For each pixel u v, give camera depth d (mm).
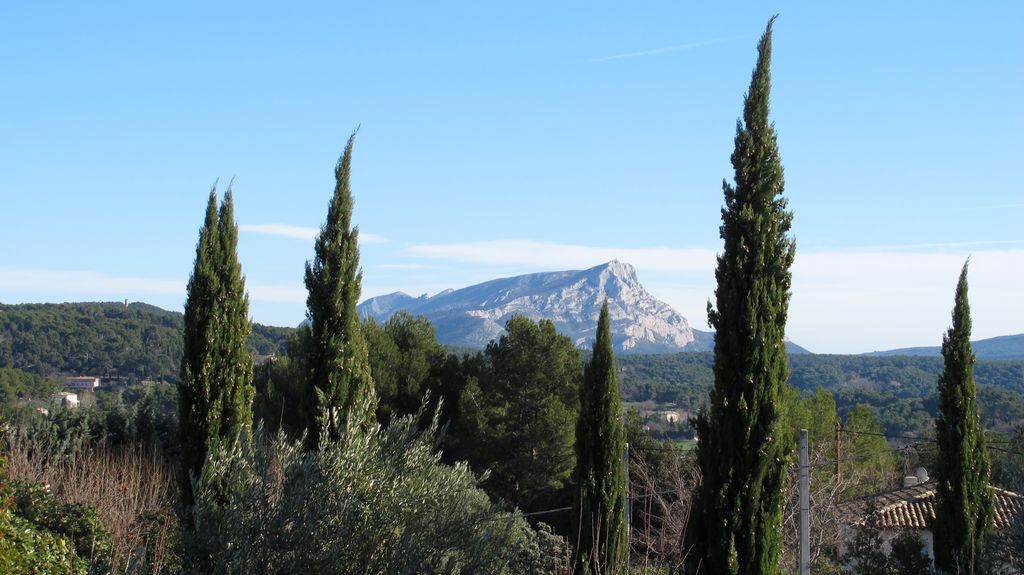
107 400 41906
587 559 16047
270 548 6562
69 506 12320
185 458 14703
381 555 6793
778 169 13180
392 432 7586
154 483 18672
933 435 41875
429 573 6648
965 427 21812
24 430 22203
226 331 15125
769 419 12719
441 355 38562
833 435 33500
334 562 6562
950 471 21719
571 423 33656
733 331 12906
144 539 12961
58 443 24641
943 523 21625
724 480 12703
